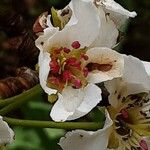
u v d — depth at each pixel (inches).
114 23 4.8
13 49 5.0
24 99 4.7
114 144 4.8
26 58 5.0
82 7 4.6
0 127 4.3
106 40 4.7
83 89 4.6
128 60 4.6
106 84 4.7
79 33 4.7
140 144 4.9
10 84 4.8
